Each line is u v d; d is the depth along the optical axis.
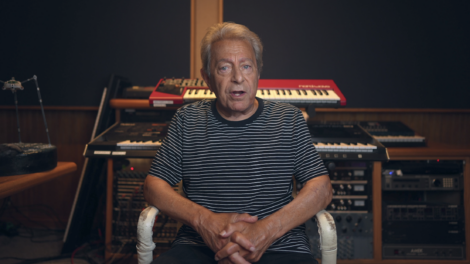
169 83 2.01
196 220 1.08
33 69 2.49
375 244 1.96
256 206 1.16
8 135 2.59
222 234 1.01
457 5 2.36
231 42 1.19
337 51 2.41
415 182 1.97
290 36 2.42
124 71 2.48
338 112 2.50
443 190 2.00
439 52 2.39
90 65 2.49
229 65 1.18
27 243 2.39
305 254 1.13
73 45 2.47
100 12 2.45
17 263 2.08
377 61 2.41
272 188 1.18
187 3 2.43
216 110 1.25
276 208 1.18
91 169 2.21
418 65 2.40
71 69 2.49
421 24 2.38
